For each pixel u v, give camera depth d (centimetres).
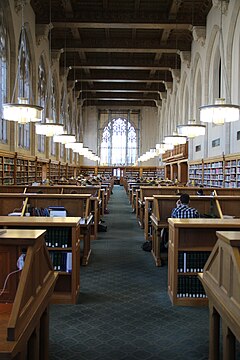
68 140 1609
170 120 2841
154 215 803
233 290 283
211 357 359
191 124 1229
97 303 529
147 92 3372
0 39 1338
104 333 434
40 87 1973
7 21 1374
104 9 1711
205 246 528
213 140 1672
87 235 759
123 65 2427
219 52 1631
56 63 2269
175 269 521
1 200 766
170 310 506
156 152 2666
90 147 3941
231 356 304
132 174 3978
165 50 2139
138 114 3978
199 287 525
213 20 1598
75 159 3606
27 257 270
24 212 703
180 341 417
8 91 1423
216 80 1684
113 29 2005
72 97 3053
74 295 525
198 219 554
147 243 882
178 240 521
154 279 649
